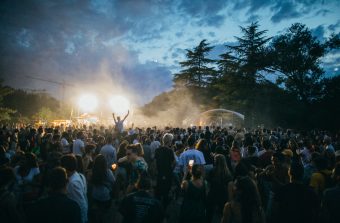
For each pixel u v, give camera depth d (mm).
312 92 43125
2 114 43531
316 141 15375
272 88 44656
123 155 9383
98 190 6508
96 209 6508
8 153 10000
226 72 49000
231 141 12422
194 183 5688
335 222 4461
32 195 6074
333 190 4594
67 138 13359
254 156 7844
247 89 46125
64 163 5418
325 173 5949
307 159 9867
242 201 4281
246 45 48000
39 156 12219
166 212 8688
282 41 45000
